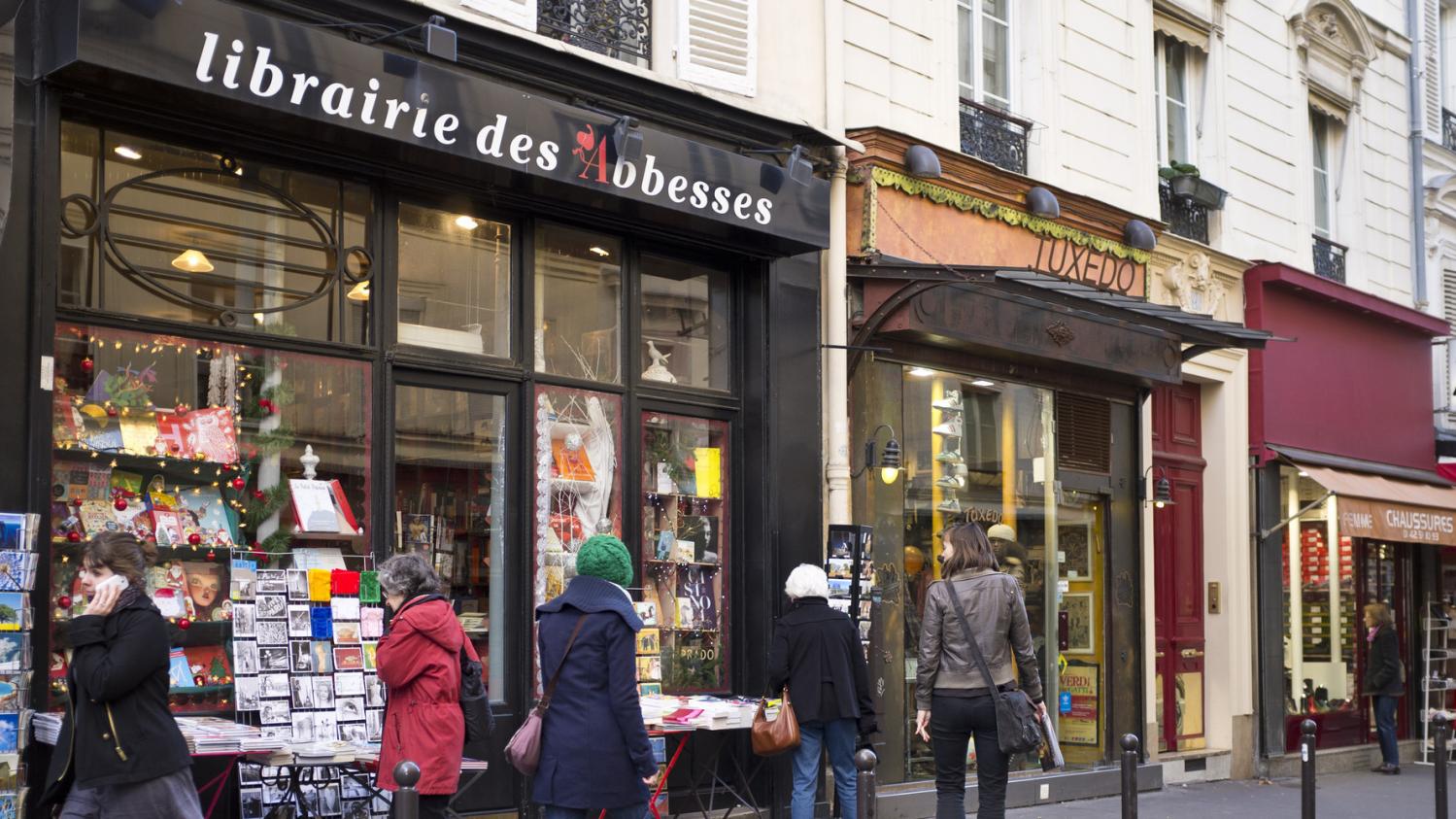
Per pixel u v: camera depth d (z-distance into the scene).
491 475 8.48
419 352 8.11
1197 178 14.04
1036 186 11.77
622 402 9.13
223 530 7.30
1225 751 14.20
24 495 6.35
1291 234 15.78
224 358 7.38
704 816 8.62
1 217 6.32
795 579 8.76
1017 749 7.34
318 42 7.07
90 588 5.67
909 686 10.73
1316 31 16.33
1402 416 17.14
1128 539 13.03
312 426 7.65
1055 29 12.55
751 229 9.15
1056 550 12.26
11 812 6.01
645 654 8.93
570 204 8.66
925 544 10.97
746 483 9.66
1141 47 13.58
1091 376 12.63
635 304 9.25
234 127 7.19
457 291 8.38
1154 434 13.90
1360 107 17.23
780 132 9.72
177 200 7.21
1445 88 19.06
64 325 6.79
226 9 6.74
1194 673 14.25
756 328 9.72
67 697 6.34
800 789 8.70
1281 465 15.05
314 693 7.26
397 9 7.62
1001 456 11.76
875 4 10.78
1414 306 17.92
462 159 7.77
